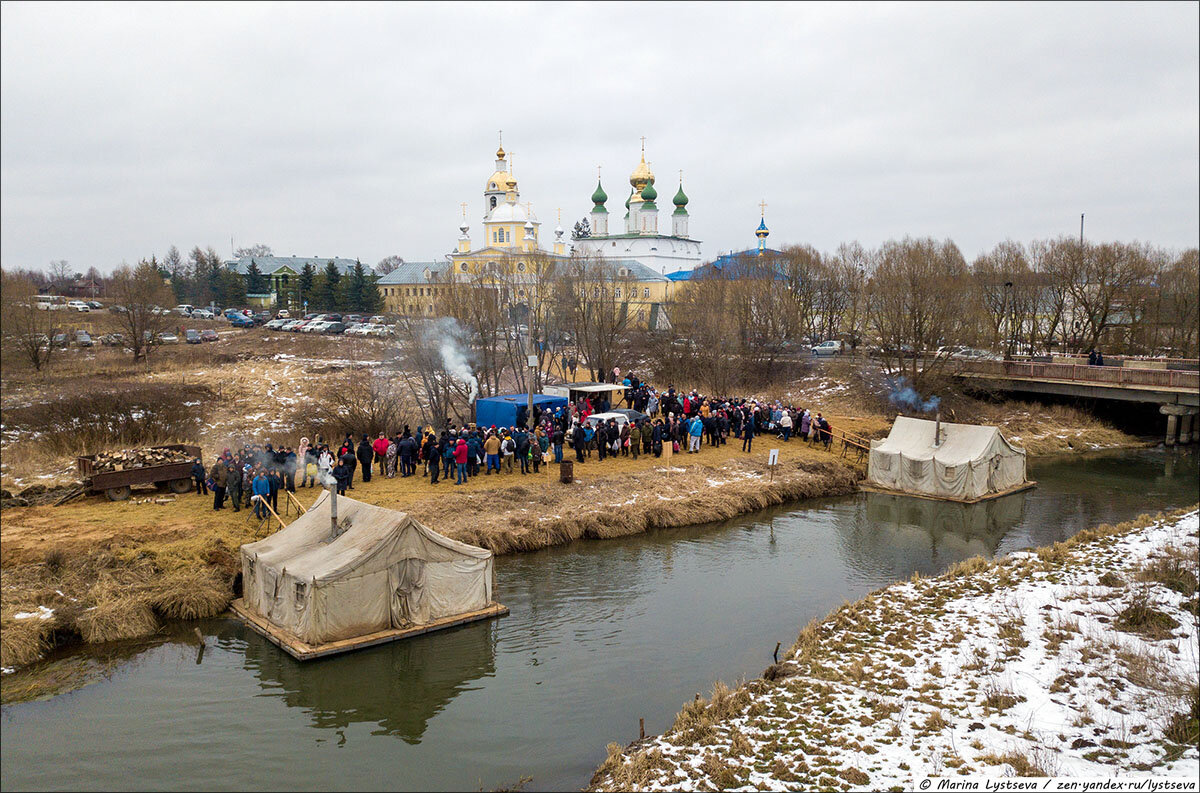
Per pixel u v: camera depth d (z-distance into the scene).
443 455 32.06
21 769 14.80
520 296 56.19
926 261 59.44
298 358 70.19
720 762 14.08
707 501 32.78
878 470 38.38
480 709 17.12
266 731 16.27
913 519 32.84
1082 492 37.81
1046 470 43.12
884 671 17.78
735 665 19.20
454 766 14.99
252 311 121.44
